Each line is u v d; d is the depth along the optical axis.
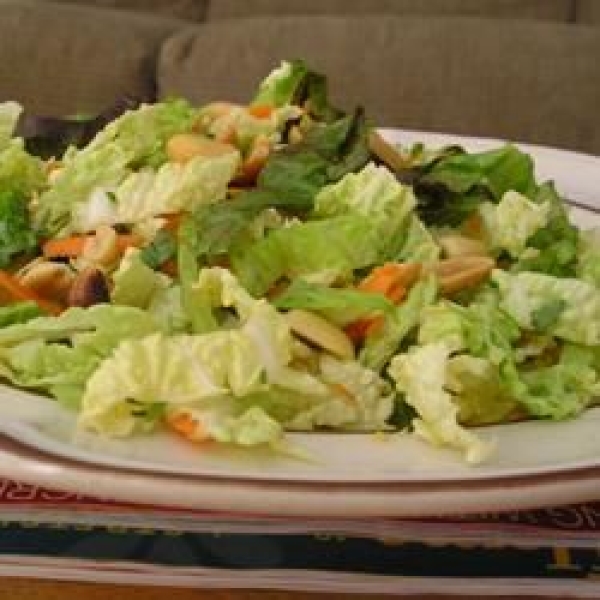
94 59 0.97
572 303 0.40
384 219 0.41
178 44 0.98
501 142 0.54
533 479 0.32
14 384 0.36
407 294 0.39
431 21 0.98
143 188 0.42
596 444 0.36
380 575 0.34
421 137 0.54
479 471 0.33
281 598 0.34
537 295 0.40
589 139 0.91
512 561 0.35
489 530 0.36
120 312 0.37
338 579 0.34
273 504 0.31
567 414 0.37
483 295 0.40
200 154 0.44
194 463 0.33
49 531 0.35
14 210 0.43
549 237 0.44
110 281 0.40
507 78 0.92
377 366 0.38
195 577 0.34
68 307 0.39
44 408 0.35
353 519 0.36
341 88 0.93
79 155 0.45
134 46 0.99
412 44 0.94
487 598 0.34
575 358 0.40
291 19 1.00
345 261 0.40
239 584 0.34
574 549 0.35
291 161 0.43
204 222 0.40
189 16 1.16
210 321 0.38
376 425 0.36
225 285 0.38
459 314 0.38
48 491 0.36
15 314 0.39
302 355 0.37
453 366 0.37
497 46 0.94
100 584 0.34
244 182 0.44
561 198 0.49
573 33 0.96
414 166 0.46
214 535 0.35
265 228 0.41
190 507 0.31
